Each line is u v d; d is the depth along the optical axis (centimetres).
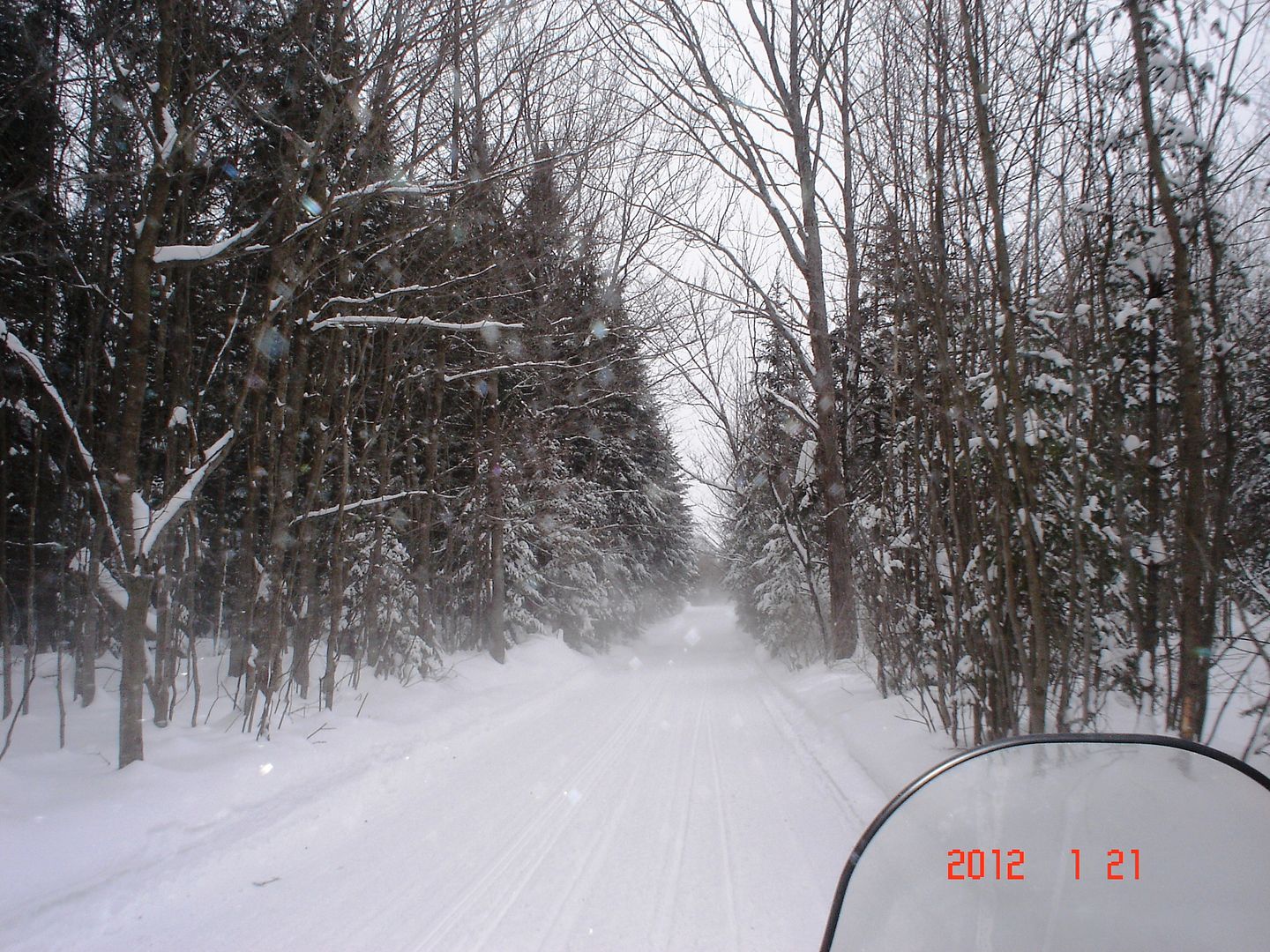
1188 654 427
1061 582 541
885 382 884
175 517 682
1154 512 489
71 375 864
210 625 1296
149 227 598
